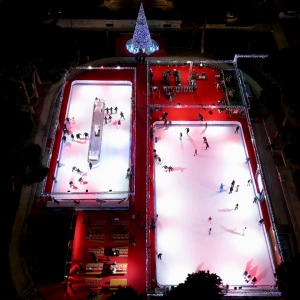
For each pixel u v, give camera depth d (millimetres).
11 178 52938
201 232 52469
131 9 83688
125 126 65562
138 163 59594
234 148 63000
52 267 45531
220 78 72625
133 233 51688
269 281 48031
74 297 45812
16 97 55875
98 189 56781
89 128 65188
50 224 49562
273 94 60250
